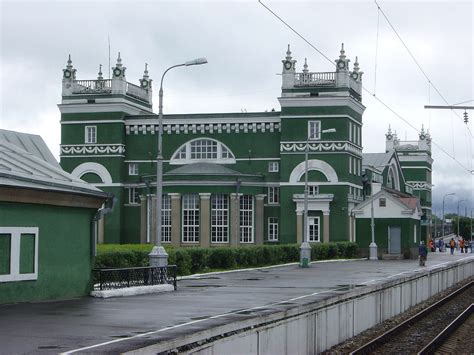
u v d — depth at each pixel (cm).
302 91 6744
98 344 1331
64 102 7094
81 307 2038
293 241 6719
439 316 2795
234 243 6538
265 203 6862
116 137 7025
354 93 7031
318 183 6706
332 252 6169
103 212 2459
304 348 1748
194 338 1261
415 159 11531
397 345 2044
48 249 2191
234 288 2897
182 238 6550
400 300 2839
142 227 6788
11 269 2030
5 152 2344
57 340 1392
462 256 7494
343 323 2070
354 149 6994
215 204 6600
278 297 2420
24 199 2056
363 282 3266
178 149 7075
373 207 6731
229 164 6975
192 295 2522
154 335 1446
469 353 1944
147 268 2680
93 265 2436
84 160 7069
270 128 6919
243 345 1422
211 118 7006
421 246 5081
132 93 7375
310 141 6731
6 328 1570
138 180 7069
